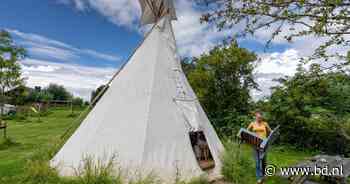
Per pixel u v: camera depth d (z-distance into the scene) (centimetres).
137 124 485
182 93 563
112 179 409
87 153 473
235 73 1248
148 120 486
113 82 581
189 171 465
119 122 498
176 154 473
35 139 1079
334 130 824
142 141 461
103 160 450
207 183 466
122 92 546
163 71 566
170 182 441
